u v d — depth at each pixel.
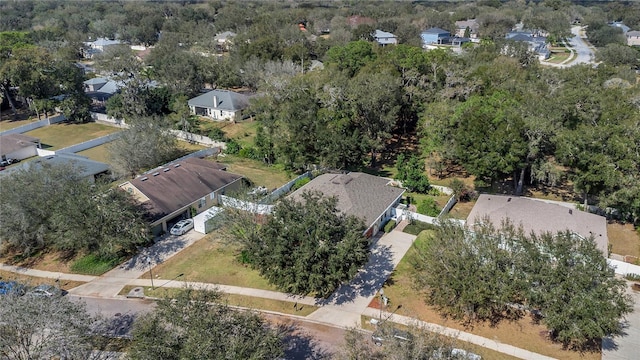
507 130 43.00
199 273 34.66
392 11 187.38
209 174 47.38
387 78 54.72
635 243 37.94
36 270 35.81
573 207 43.84
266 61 90.50
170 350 19.94
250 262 33.31
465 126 45.66
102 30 154.38
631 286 32.44
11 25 163.62
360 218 37.09
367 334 27.86
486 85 59.44
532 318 29.14
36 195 36.50
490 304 27.69
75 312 24.14
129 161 52.44
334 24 148.25
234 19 153.88
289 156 51.72
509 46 93.50
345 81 55.53
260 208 37.19
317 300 31.47
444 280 27.52
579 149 40.38
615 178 37.47
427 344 21.53
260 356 20.17
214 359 19.42
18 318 22.08
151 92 76.31
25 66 71.94
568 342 27.11
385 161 57.53
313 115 51.28
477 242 28.00
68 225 34.47
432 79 62.62
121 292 32.75
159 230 40.16
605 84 64.12
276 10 191.38
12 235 35.94
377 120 52.75
